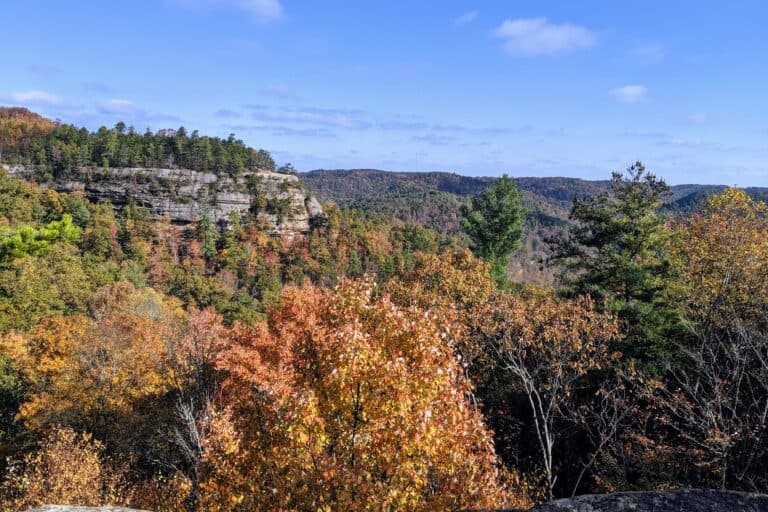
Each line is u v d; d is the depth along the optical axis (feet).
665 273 70.13
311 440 25.81
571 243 82.94
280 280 421.18
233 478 30.35
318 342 31.83
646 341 62.69
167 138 580.71
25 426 89.40
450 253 96.99
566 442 58.08
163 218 495.82
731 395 45.68
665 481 46.26
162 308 196.13
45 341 100.83
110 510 16.20
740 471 41.01
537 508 13.78
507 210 130.31
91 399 84.64
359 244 510.58
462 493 27.78
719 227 61.87
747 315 48.47
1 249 38.86
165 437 72.28
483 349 62.18
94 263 270.46
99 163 527.40
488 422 64.08
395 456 24.59
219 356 59.52
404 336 28.50
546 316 57.31
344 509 23.70
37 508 16.07
